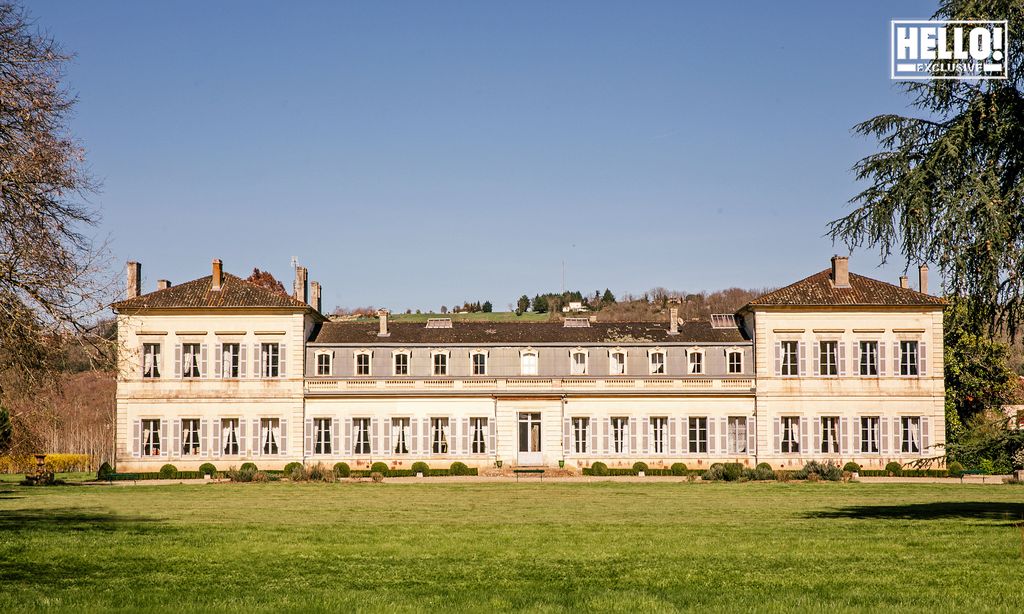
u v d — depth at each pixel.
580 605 17.69
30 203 24.55
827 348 69.38
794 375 69.25
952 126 28.45
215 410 69.00
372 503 42.28
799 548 24.89
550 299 162.12
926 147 29.06
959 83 28.23
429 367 70.62
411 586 19.75
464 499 44.84
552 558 23.50
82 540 26.64
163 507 39.91
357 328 73.38
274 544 26.09
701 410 69.81
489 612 17.12
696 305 146.38
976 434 29.59
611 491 50.91
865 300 69.19
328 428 69.69
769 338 69.50
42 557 23.44
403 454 69.62
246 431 69.06
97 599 18.19
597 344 71.06
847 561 22.61
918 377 68.69
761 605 17.48
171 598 18.36
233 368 69.44
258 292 70.62
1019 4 26.53
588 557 23.64
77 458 85.50
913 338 68.88
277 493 49.75
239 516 35.16
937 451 67.94
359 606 17.58
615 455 69.75
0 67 24.89
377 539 27.23
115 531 29.23
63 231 25.55
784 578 20.38
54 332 24.59
